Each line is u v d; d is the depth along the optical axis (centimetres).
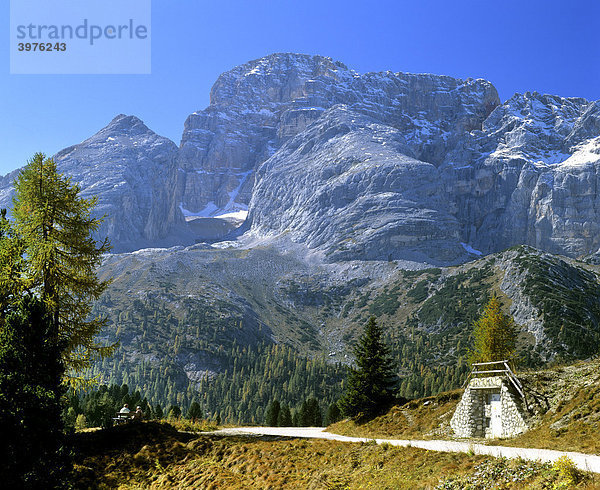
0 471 1958
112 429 3281
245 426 5603
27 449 2006
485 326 5709
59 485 2083
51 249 2944
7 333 2145
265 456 2809
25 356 2123
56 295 3019
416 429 3694
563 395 2869
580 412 2591
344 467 2498
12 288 2853
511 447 2514
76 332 3077
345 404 4606
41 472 2025
